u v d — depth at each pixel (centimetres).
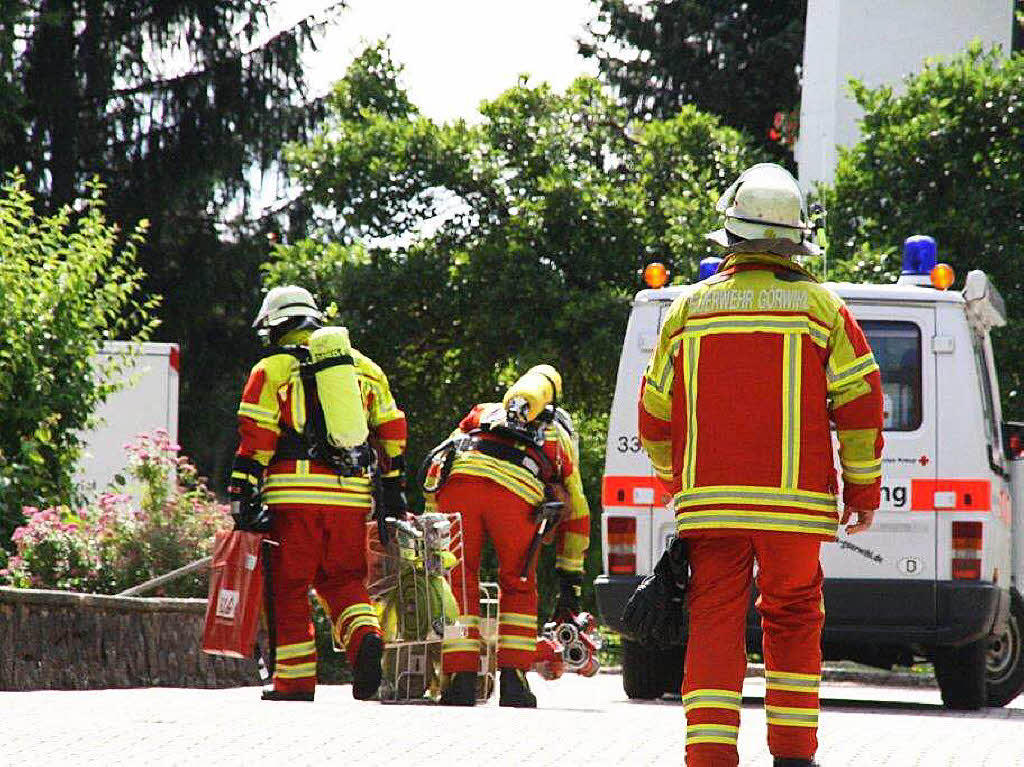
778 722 1752
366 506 2692
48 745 1919
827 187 6662
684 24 11831
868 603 3150
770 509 1694
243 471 2631
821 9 8506
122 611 3250
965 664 3253
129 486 5066
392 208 7519
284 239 9869
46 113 9331
